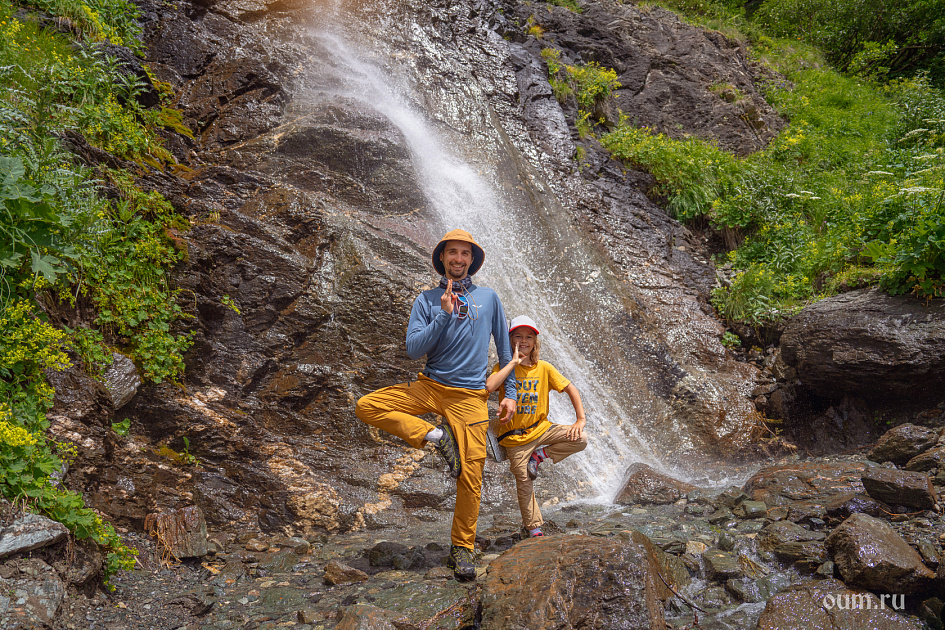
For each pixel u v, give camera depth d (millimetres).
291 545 4281
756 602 3219
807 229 9664
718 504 4785
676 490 5281
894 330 5988
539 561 3039
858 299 6684
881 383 6078
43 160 4344
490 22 12117
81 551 3186
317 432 5477
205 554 3939
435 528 4773
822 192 10500
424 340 3453
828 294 7840
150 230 5332
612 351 7566
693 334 8164
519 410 3973
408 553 3914
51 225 4047
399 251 6906
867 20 18688
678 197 10570
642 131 12047
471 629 2928
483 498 5293
